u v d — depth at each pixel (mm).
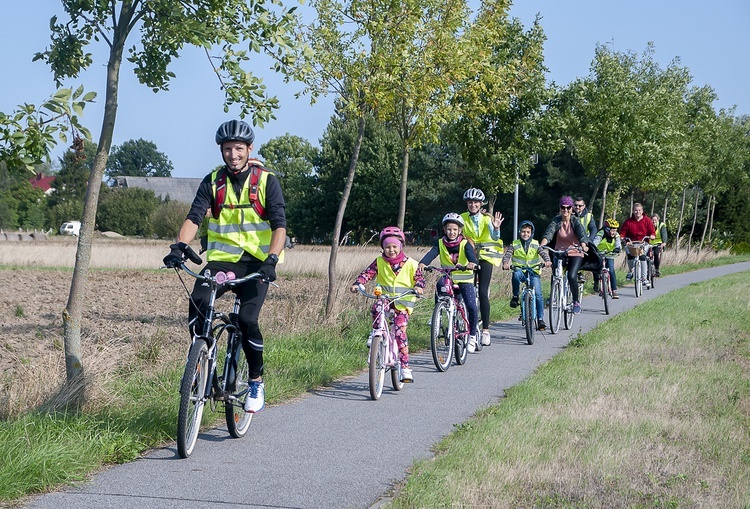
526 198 82438
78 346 9414
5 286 28641
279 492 6824
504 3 21078
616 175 36031
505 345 16469
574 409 9844
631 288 30516
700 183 57250
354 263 28406
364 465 7695
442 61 17766
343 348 14773
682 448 8148
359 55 16688
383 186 93125
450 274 14375
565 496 6582
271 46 10000
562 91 33906
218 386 8234
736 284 30109
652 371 12484
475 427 8938
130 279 33844
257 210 8352
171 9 9422
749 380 11828
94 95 8156
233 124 8203
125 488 6867
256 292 8453
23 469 6777
